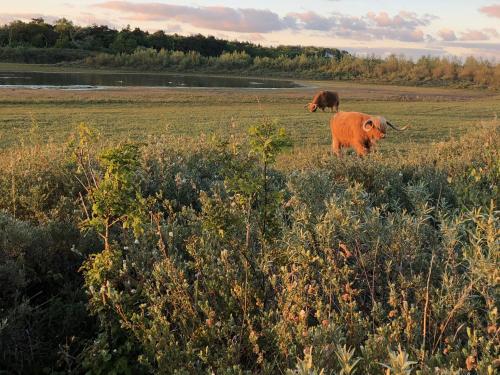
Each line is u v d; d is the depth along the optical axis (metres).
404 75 103.88
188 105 41.06
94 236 4.57
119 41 138.75
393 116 35.03
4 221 4.48
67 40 138.25
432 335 2.86
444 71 101.31
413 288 3.18
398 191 6.57
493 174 6.11
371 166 7.59
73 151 4.63
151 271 3.61
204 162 7.70
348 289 2.99
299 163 9.77
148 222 4.34
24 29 140.50
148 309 3.22
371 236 3.56
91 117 28.08
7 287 3.84
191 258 3.96
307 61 119.50
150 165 7.05
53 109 32.47
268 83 85.75
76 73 90.50
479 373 2.22
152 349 2.93
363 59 113.19
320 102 40.22
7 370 3.45
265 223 3.59
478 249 2.74
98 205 3.57
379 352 2.39
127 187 3.69
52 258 4.41
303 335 2.52
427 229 3.95
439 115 37.12
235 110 36.97
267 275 3.37
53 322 3.86
